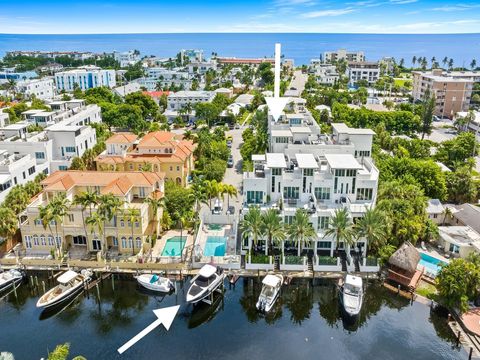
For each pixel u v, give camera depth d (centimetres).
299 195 7112
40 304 5553
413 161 9000
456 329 5303
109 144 9881
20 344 5081
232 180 10175
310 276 6262
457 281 5391
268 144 10425
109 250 6831
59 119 11938
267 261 6444
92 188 6975
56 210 6219
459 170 8769
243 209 6894
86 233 6662
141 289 6119
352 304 5538
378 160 9275
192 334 5294
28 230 6712
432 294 5941
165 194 7769
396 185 7400
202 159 10450
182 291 6094
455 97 18412
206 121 15975
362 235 6222
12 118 14425
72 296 5941
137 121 15000
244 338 5250
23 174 8106
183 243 7100
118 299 5978
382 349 5081
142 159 8969
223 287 6128
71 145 9656
